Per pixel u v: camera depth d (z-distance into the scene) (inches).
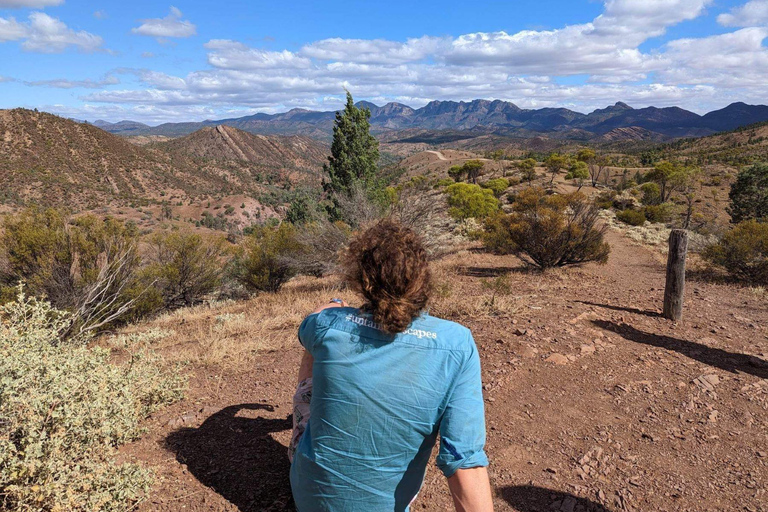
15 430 92.8
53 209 434.9
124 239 457.4
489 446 133.3
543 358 196.4
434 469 118.0
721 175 3905.0
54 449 90.7
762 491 113.9
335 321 55.4
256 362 207.2
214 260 602.9
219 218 5713.6
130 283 443.2
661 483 117.7
